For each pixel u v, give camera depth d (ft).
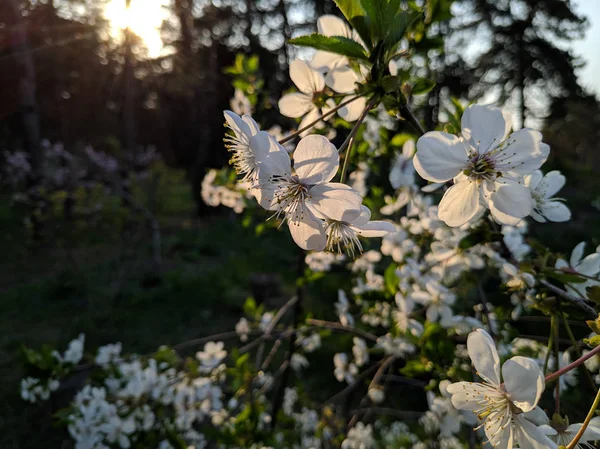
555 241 21.86
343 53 3.19
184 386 7.39
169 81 33.47
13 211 40.42
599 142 49.73
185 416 7.50
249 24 39.34
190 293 22.82
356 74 3.90
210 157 44.57
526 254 5.94
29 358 7.21
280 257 28.76
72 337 18.47
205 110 43.04
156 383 7.30
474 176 3.25
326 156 3.18
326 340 15.70
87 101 34.68
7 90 31.42
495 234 4.22
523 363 2.83
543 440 2.76
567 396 5.13
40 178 32.45
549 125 55.01
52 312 21.16
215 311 21.21
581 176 38.65
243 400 7.82
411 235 6.53
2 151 38.06
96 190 32.01
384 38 3.13
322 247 3.30
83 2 20.33
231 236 35.81
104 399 7.25
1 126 34.88
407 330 6.02
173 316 20.49
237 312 21.08
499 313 5.64
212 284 23.84
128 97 29.55
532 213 4.00
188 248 32.48
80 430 6.98
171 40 32.24
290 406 10.85
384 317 7.93
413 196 6.30
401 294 6.23
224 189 8.30
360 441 8.89
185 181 58.23
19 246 32.65
